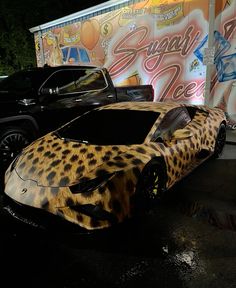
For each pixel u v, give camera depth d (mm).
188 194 4512
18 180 3607
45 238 3461
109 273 2867
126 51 11016
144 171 3619
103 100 6961
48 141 4172
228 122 8523
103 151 3705
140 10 10203
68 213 3129
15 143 5602
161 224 3688
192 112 5355
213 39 7812
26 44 18156
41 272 2910
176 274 2836
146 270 2896
